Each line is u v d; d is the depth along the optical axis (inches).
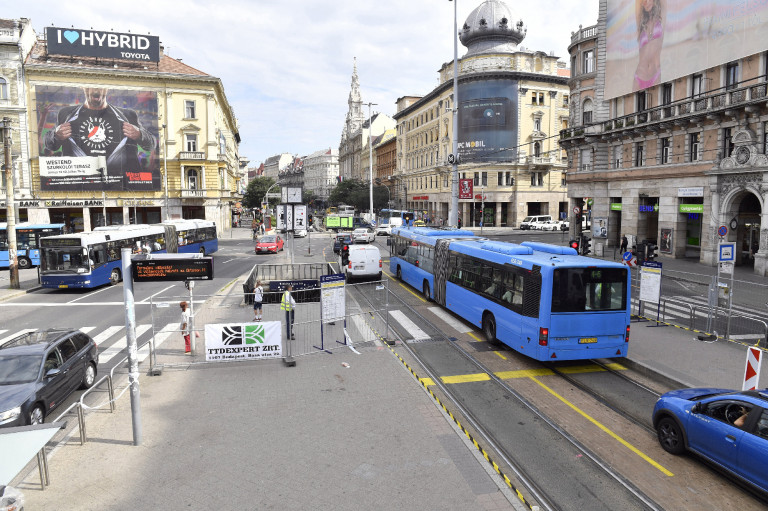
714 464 291.4
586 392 432.1
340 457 308.8
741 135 1066.1
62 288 995.3
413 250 917.8
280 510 255.1
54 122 2006.6
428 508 256.8
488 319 578.2
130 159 2097.7
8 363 375.2
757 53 991.6
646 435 349.4
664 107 1245.1
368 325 618.2
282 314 674.8
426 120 3312.0
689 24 1125.7
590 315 470.9
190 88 2166.6
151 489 274.4
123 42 2075.5
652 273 665.0
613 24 1406.3
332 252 1700.3
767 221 1030.4
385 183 4382.4
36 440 223.9
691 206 1237.7
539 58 2684.5
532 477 293.9
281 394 414.3
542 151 2731.3
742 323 663.1
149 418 369.1
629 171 1434.5
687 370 465.4
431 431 344.8
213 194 2241.6
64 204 2018.9
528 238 1983.3
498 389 438.3
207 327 491.5
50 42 1995.6
